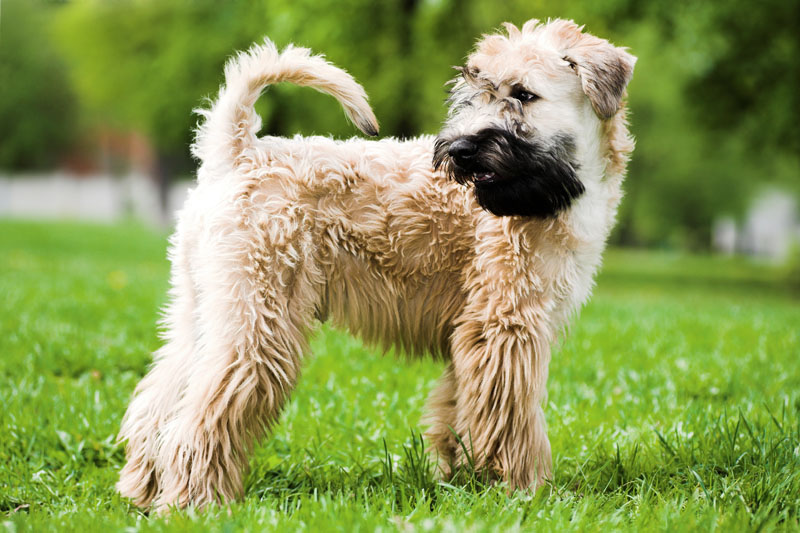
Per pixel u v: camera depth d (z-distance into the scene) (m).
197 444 3.44
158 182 40.00
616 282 21.30
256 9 16.95
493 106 3.63
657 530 3.08
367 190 3.74
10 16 39.00
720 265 30.48
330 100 16.70
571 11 15.12
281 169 3.63
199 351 3.62
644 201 36.94
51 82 39.75
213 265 3.54
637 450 4.10
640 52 20.28
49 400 4.93
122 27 23.45
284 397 3.64
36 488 3.82
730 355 6.66
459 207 3.80
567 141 3.66
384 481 3.73
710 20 13.94
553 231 3.71
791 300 17.53
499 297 3.72
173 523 3.07
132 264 15.46
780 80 15.42
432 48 16.12
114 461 4.29
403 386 5.61
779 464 3.83
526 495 3.59
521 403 3.71
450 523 3.02
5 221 27.38
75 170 50.19
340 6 14.72
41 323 7.17
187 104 19.98
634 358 6.54
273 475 4.05
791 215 53.47
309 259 3.65
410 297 3.90
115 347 6.39
